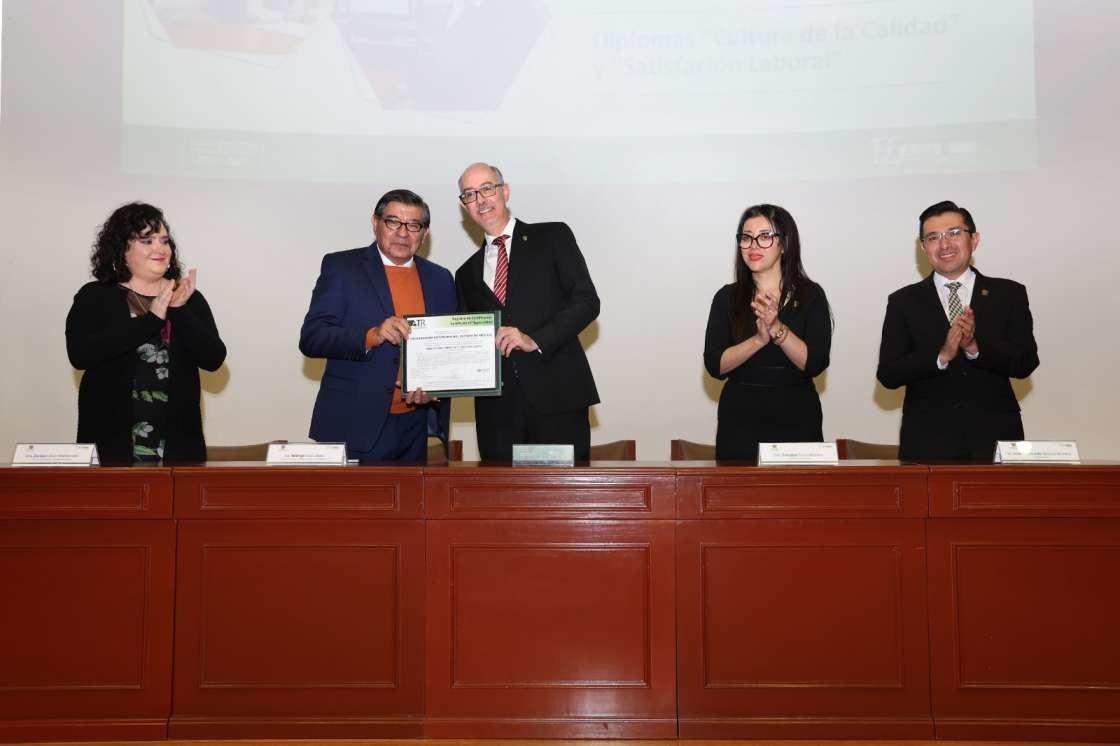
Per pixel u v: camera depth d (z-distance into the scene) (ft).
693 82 14.19
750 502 7.97
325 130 14.12
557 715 7.88
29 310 13.58
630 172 14.26
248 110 14.06
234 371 14.10
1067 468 7.85
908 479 7.93
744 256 9.51
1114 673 7.78
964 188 13.73
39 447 8.32
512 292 9.72
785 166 14.14
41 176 13.61
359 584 8.00
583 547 7.97
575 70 14.23
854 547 7.92
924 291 10.00
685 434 14.30
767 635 7.89
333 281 9.87
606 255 14.32
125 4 13.79
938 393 9.64
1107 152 13.33
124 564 8.02
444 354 9.07
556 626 7.94
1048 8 13.46
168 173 13.89
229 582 8.02
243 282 14.08
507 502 8.02
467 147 14.21
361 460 9.50
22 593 7.98
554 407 9.48
